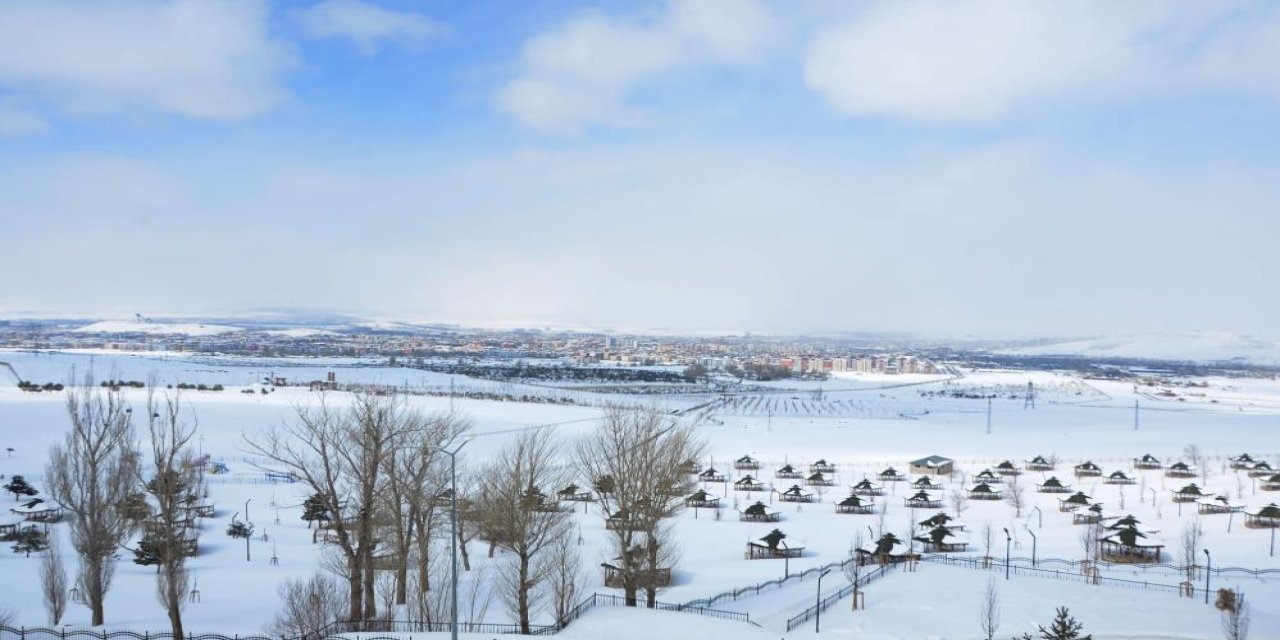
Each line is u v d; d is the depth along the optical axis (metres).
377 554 78.06
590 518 115.56
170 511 63.31
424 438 85.38
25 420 194.75
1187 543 90.06
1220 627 66.75
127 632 59.94
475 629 62.88
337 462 87.62
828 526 122.56
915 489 152.88
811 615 70.69
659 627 59.03
